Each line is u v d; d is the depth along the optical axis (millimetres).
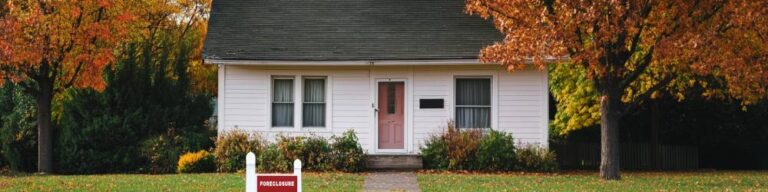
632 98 22906
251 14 24531
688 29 16875
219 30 23734
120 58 24281
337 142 21984
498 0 17500
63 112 24312
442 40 23188
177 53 27453
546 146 22625
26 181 17359
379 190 16422
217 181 17625
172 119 24188
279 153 21656
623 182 18047
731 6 16266
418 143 22984
